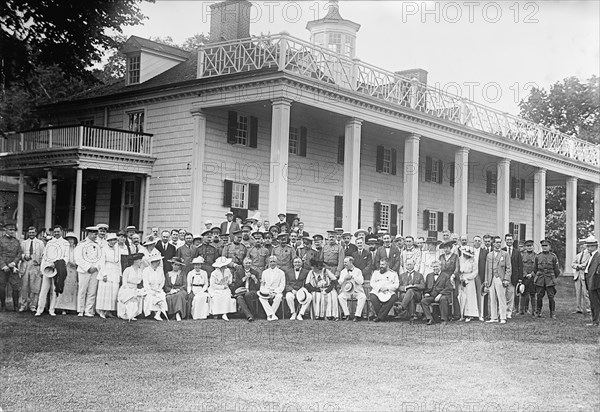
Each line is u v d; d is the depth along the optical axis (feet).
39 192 84.89
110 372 27.30
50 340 34.27
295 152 79.41
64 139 70.85
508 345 34.55
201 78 69.10
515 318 49.49
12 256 47.42
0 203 81.56
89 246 45.65
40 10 61.62
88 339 34.86
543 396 23.90
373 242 54.13
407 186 79.97
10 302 53.31
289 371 27.66
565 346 34.37
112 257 45.60
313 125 81.35
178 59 85.76
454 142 86.94
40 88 84.64
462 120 87.92
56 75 85.35
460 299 47.24
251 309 46.85
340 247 49.70
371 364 29.19
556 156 106.63
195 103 70.69
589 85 116.98
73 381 25.76
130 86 82.28
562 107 119.34
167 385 25.18
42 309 44.65
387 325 43.50
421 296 46.34
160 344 33.88
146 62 82.53
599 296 44.80
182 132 71.87
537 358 30.78
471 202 110.93
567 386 25.44
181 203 70.79
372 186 90.43
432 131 83.20
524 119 110.11
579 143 114.21
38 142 73.20
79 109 82.74
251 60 69.36
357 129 72.02
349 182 71.46
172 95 72.38
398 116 77.46
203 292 46.06
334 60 70.54
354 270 47.29
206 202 70.74
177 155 72.13
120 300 44.29
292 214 78.38
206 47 70.79
